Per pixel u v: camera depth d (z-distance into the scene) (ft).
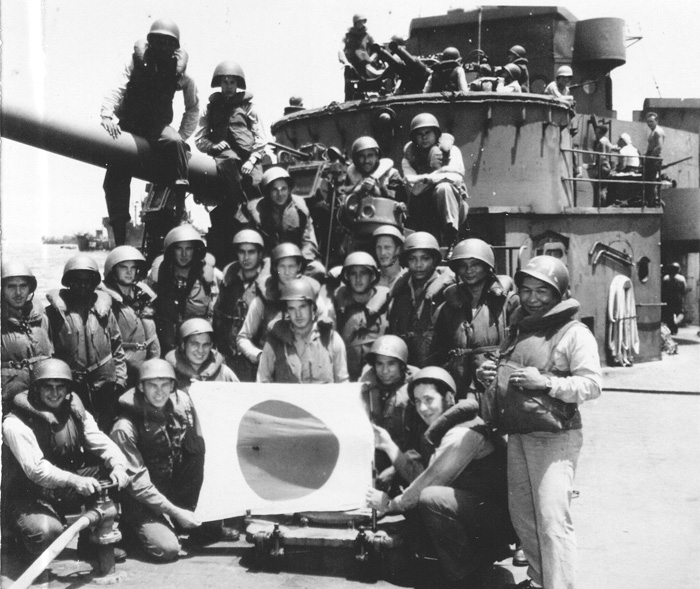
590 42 50.24
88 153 25.80
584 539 19.97
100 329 22.18
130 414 19.74
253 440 19.17
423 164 30.22
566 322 16.15
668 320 62.59
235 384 19.38
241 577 18.06
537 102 41.32
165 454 19.86
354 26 39.65
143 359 23.84
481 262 21.72
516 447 16.44
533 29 49.57
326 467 18.89
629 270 49.44
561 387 15.49
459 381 22.16
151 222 29.58
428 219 30.12
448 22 49.67
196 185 30.45
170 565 18.85
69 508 19.51
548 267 16.19
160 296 25.44
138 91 27.14
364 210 29.17
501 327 22.00
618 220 48.60
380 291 24.23
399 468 18.74
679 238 58.08
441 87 40.52
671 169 63.10
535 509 15.98
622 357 48.16
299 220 27.89
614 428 31.14
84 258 22.06
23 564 18.40
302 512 19.27
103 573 18.01
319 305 25.22
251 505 18.97
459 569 17.43
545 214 42.45
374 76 40.16
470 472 17.56
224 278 25.99
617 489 23.88
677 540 19.86
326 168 31.81
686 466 26.03
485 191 40.75
